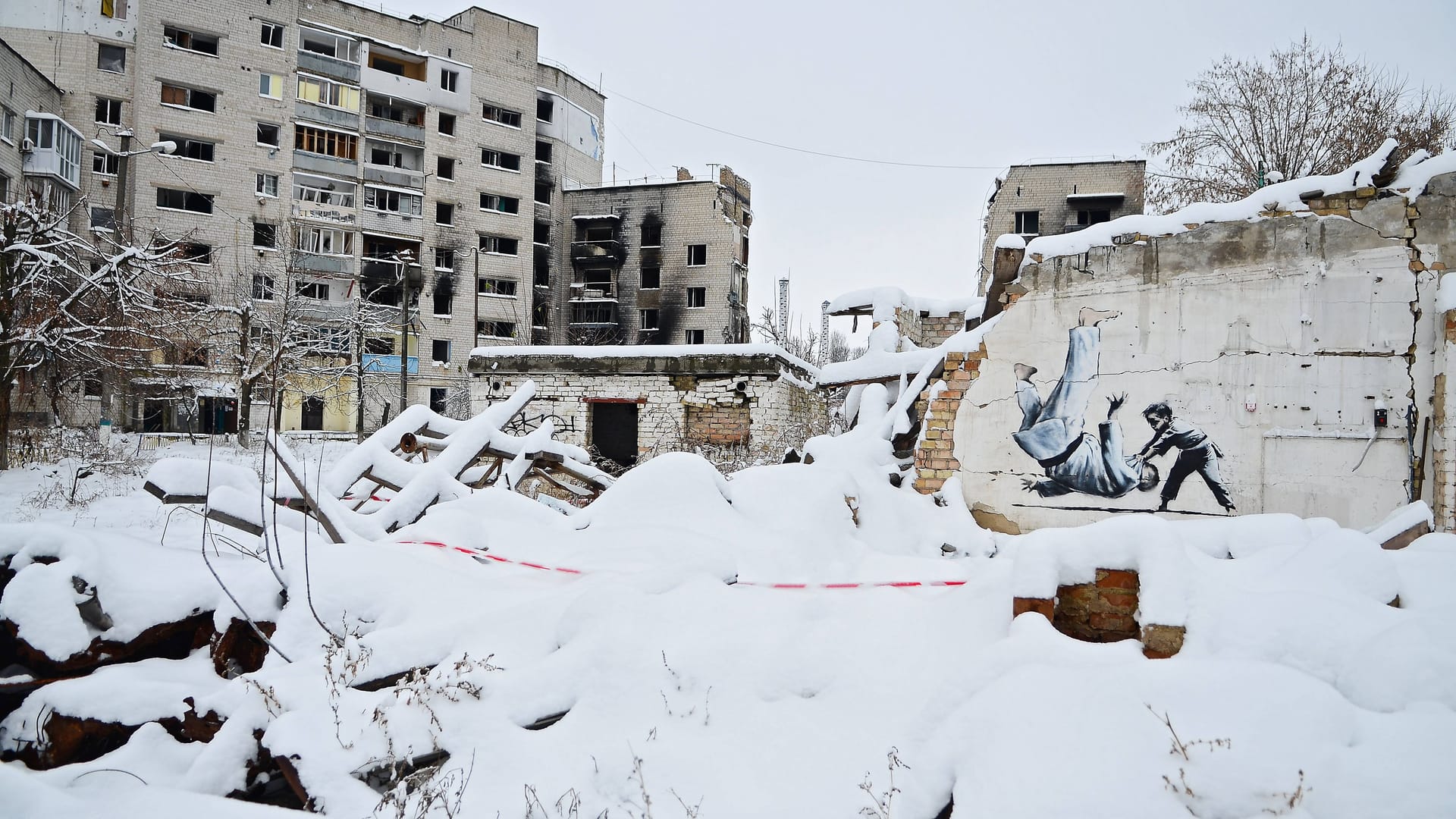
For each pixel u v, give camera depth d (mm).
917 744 3326
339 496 6828
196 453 20141
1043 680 3039
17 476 14484
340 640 4387
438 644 4211
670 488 6598
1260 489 7375
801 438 16938
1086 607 3795
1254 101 25516
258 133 39000
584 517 6617
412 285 41125
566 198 48188
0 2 35062
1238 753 2561
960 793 2787
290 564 4879
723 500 6672
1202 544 4500
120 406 28891
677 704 3783
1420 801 2279
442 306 43812
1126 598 3740
